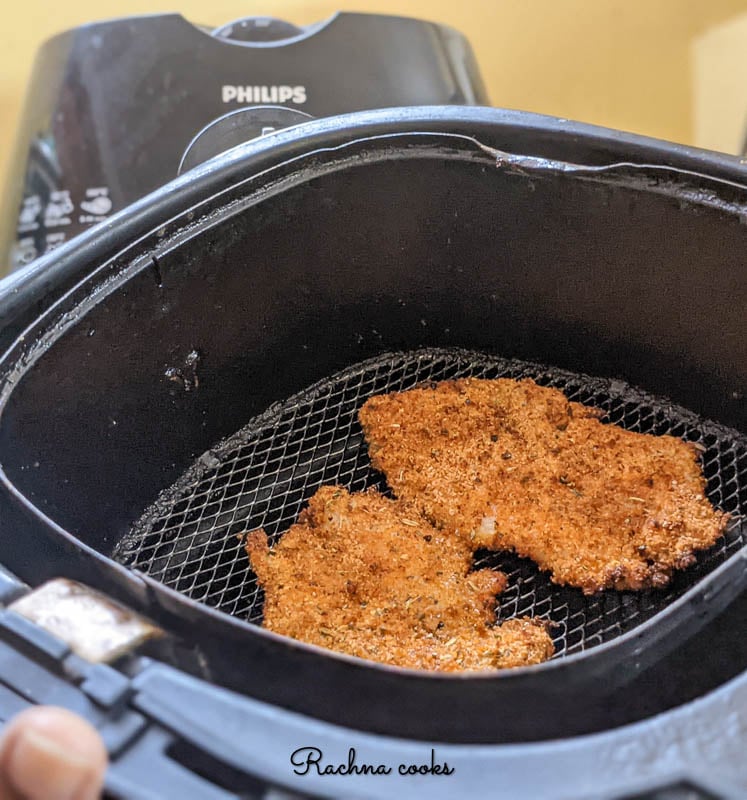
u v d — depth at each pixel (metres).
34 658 0.12
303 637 0.21
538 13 0.39
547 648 0.20
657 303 0.25
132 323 0.22
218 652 0.13
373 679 0.12
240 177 0.23
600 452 0.24
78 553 0.14
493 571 0.22
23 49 0.35
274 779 0.11
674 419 0.26
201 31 0.30
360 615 0.21
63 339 0.20
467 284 0.27
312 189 0.24
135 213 0.22
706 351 0.25
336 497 0.24
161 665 0.12
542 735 0.13
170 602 0.13
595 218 0.24
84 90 0.30
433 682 0.12
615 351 0.27
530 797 0.11
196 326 0.24
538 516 0.23
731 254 0.22
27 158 0.30
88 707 0.11
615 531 0.23
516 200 0.24
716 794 0.10
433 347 0.29
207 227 0.22
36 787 0.09
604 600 0.22
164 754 0.11
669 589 0.22
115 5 0.36
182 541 0.24
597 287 0.25
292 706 0.12
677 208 0.22
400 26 0.31
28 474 0.20
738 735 0.11
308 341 0.27
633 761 0.11
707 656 0.14
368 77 0.30
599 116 0.42
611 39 0.39
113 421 0.23
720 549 0.23
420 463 0.25
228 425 0.26
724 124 0.42
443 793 0.11
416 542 0.23
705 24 0.39
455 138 0.24
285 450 0.26
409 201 0.25
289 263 0.25
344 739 0.11
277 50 0.30
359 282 0.27
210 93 0.30
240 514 0.25
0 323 0.19
